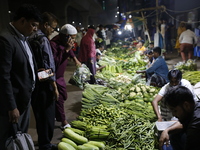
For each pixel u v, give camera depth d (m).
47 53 2.71
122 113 3.66
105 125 3.31
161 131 2.43
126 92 4.85
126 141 2.81
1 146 2.27
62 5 24.64
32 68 2.44
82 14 34.19
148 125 3.07
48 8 26.09
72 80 4.19
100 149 2.79
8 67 2.10
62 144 2.80
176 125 2.34
